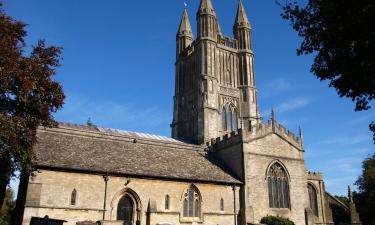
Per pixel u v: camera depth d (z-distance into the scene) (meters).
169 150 50.03
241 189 46.81
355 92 17.31
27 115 29.27
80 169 37.03
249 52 79.06
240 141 48.78
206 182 44.69
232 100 74.19
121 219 39.06
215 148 54.50
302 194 51.06
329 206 61.47
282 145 51.69
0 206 29.64
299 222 49.34
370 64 15.90
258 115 75.00
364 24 15.22
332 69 17.53
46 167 35.62
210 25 75.19
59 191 35.97
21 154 28.17
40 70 29.39
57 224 27.16
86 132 45.59
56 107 31.27
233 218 45.19
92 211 37.09
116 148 45.06
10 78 26.55
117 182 39.28
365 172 73.56
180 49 82.38
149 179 41.22
